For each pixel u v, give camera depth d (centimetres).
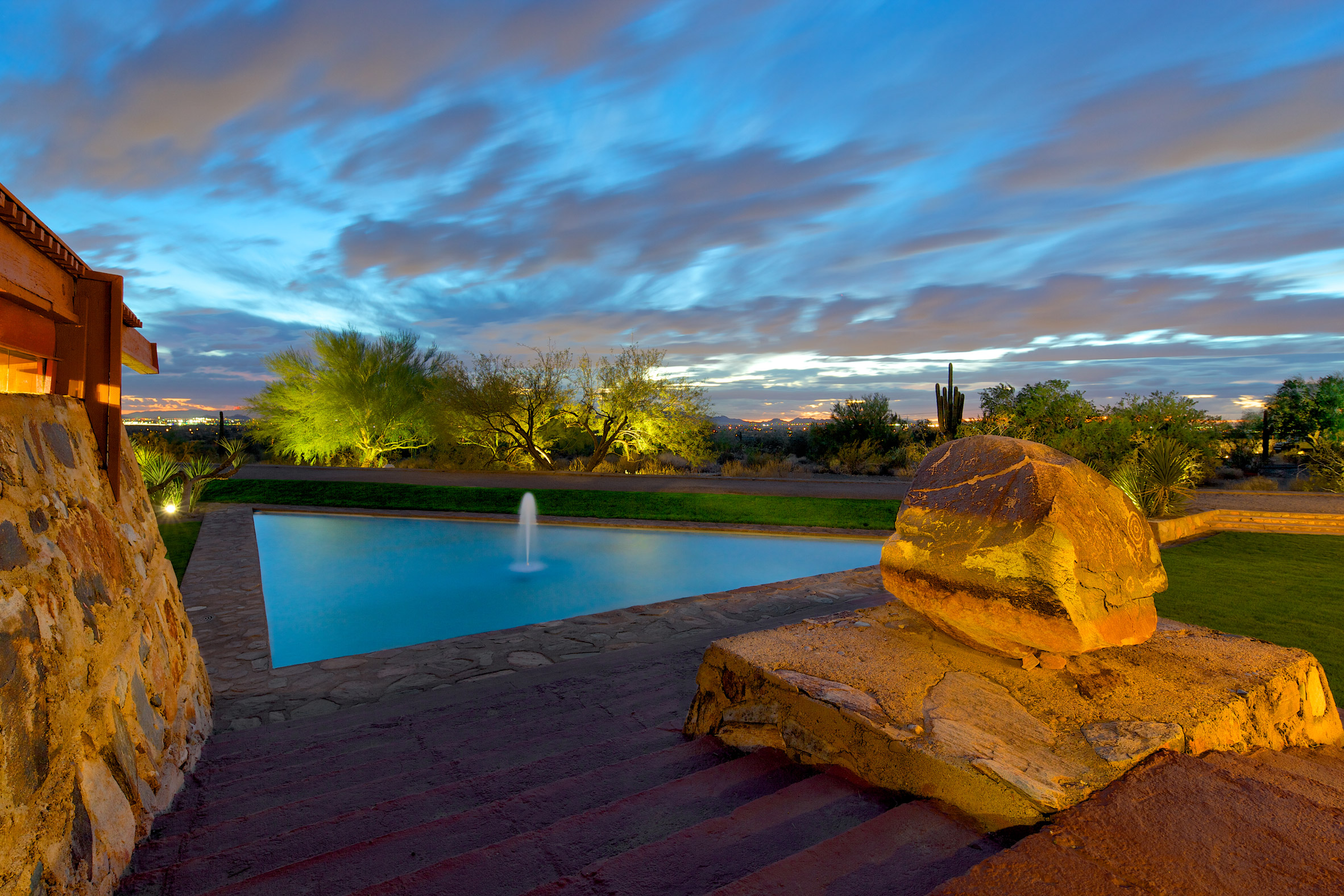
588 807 197
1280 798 147
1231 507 1172
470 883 146
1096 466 1412
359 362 2259
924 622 274
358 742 334
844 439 2445
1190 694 206
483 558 1055
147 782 233
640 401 2119
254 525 1143
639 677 443
